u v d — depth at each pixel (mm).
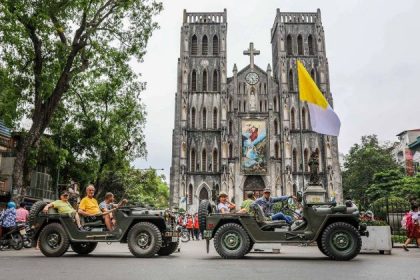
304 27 64188
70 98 31750
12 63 22672
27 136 22625
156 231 13055
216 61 62719
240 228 12891
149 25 24766
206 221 13414
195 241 29984
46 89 22984
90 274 8570
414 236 17125
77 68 23703
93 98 33000
